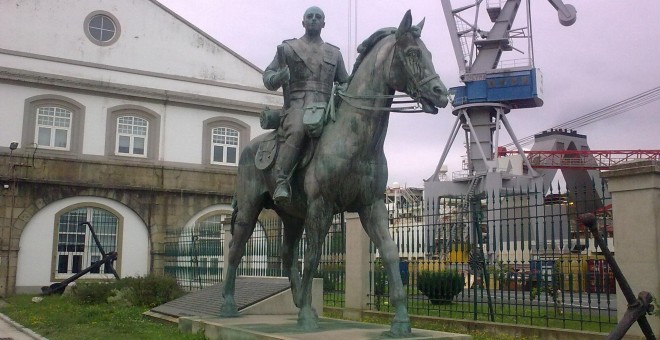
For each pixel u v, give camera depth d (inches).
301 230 327.3
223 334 297.4
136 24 965.2
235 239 343.0
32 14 891.4
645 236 324.5
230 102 1007.0
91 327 435.2
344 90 266.2
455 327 442.9
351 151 253.1
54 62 893.8
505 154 1690.5
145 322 457.4
